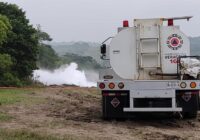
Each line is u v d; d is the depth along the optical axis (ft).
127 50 49.78
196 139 39.50
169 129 45.57
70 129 41.93
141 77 49.62
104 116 49.67
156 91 47.62
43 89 100.01
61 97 79.51
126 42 49.80
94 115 54.29
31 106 60.80
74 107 62.69
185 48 49.26
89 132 40.86
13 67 157.07
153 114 53.47
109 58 50.03
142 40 49.55
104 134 40.29
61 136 37.37
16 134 37.06
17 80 145.89
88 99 78.69
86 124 46.01
